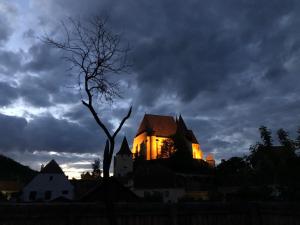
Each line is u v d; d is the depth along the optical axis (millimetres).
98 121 9484
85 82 10172
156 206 10219
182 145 113625
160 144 134500
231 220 10891
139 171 73688
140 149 135625
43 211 9242
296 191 10391
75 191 61750
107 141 9242
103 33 10836
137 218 10023
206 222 10625
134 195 35688
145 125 139500
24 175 120375
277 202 10273
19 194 63562
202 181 82562
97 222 9680
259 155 11188
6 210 8914
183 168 98750
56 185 62594
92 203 9734
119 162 121250
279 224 10203
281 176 10547
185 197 65312
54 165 64438
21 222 9016
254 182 11711
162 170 71000
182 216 10375
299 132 10781
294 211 9656
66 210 9445
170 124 141375
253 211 10992
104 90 10586
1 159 125875
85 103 9828
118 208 9828
